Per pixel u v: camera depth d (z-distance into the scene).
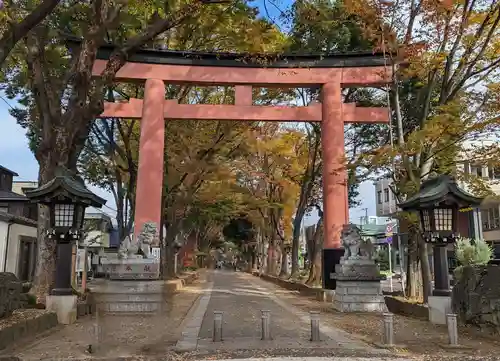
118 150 22.95
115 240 50.38
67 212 12.16
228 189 30.17
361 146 23.84
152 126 18.09
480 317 11.23
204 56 18.66
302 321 13.17
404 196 15.91
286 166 28.48
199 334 10.91
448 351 9.00
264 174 30.78
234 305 17.45
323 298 18.52
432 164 15.90
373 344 9.65
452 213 12.44
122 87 22.70
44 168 13.84
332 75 18.81
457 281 13.05
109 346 8.63
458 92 15.04
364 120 18.78
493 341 10.03
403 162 14.80
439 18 14.50
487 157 15.36
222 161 27.12
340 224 18.20
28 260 27.34
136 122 23.58
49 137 13.84
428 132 13.77
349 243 15.70
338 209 18.27
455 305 12.66
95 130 22.70
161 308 11.19
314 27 18.88
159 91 18.38
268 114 18.80
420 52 14.97
